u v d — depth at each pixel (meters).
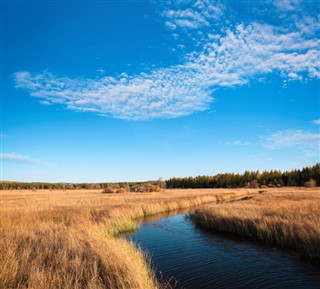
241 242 14.36
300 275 9.19
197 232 17.66
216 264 10.77
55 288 6.46
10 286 6.57
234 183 120.62
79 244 10.30
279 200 28.12
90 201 32.34
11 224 14.44
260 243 13.86
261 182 113.31
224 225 17.67
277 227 14.13
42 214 18.83
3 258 8.12
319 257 10.83
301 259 10.91
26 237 11.34
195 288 8.38
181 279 9.20
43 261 8.37
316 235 11.31
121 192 63.22
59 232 12.23
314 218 14.29
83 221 16.69
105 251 9.32
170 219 23.91
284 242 12.90
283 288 8.17
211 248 13.30
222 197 48.25
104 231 15.50
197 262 11.14
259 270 9.81
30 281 6.74
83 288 6.80
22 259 8.13
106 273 7.69
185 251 12.91
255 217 16.78
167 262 11.21
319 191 47.81
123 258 8.67
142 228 19.36
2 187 124.12
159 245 14.27
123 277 7.36
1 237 10.91
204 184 128.00
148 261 11.31
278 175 111.06
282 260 10.86
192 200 37.50
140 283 7.01
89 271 7.68
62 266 7.82
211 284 8.70
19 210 20.50
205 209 23.17
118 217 19.70
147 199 36.38
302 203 22.80
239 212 19.19
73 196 45.34
